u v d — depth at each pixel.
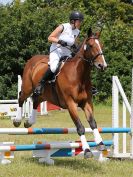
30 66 10.68
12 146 9.27
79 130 8.73
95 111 27.12
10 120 20.81
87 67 8.85
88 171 8.68
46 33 31.59
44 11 32.19
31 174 8.27
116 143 10.38
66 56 9.44
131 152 10.23
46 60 10.27
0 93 31.50
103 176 8.24
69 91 8.85
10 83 32.06
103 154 10.29
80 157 10.54
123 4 50.31
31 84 10.64
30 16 31.67
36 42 31.39
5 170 8.61
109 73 31.72
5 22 31.94
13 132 9.28
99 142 8.74
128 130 10.14
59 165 9.34
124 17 49.53
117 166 9.33
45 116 23.56
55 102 9.63
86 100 9.02
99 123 20.12
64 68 9.05
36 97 10.52
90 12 44.75
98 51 8.53
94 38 8.66
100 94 31.61
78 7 40.00
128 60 32.75
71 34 9.42
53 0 41.88
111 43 33.12
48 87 9.59
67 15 33.09
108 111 27.25
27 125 11.11
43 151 9.62
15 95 31.22
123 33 33.41
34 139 13.70
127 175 8.42
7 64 31.59
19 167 8.93
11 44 31.42
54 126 18.06
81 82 8.87
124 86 31.52
